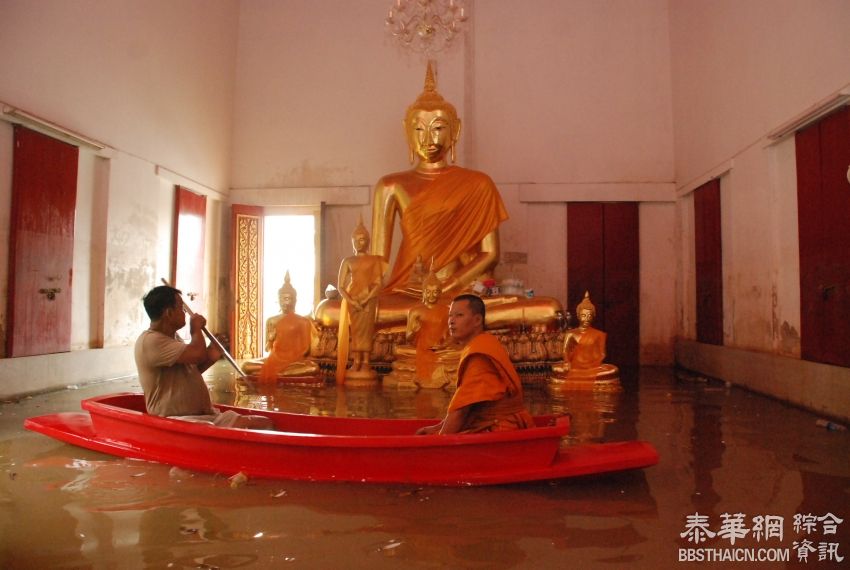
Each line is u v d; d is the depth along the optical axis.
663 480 2.77
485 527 2.19
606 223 8.59
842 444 3.48
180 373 3.21
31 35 5.08
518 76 8.72
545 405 4.93
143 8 6.76
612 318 8.50
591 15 8.70
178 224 7.58
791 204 5.25
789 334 5.27
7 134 4.89
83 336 5.91
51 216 5.35
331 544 2.02
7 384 4.83
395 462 2.68
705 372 7.11
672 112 8.48
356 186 8.85
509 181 8.64
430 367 5.85
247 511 2.33
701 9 7.26
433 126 7.55
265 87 9.14
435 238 7.33
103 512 2.31
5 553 1.93
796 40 4.93
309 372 6.23
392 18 7.70
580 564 1.88
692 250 7.97
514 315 6.61
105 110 6.10
